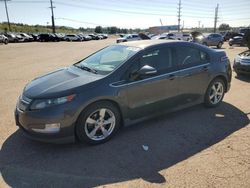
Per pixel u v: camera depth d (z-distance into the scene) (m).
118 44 5.16
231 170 3.38
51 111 3.65
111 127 4.20
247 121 4.98
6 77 9.61
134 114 4.41
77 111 3.76
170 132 4.52
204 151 3.87
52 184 3.13
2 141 4.19
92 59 4.98
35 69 11.84
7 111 5.57
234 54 18.48
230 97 6.53
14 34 47.72
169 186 3.08
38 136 3.76
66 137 3.80
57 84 3.96
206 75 5.34
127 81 4.20
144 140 4.23
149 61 4.51
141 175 3.31
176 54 4.89
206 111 5.50
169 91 4.76
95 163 3.58
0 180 3.21
